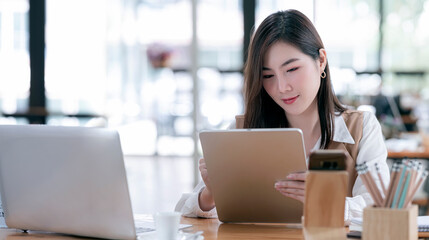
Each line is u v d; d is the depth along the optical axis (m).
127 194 1.48
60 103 8.10
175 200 6.21
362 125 2.06
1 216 1.83
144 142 9.67
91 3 8.30
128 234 1.50
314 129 2.09
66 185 1.58
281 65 1.88
